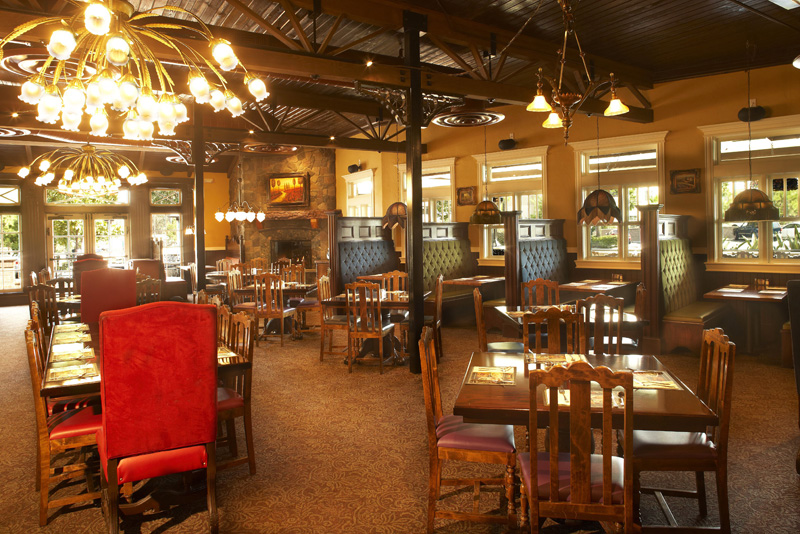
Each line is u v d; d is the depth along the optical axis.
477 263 10.37
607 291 7.31
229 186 15.72
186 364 2.60
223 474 3.42
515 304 7.33
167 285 10.09
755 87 7.41
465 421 2.40
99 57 3.27
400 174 11.66
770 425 4.13
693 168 7.98
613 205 7.52
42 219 14.16
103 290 5.60
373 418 4.44
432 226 9.57
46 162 8.08
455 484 2.75
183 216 15.49
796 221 7.33
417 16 5.68
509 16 5.98
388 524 2.80
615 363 3.12
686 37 6.73
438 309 6.39
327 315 7.59
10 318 11.16
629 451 2.03
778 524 2.74
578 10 5.83
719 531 2.48
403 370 6.05
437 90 6.01
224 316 4.04
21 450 3.87
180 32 4.96
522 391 2.62
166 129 3.32
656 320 6.62
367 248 9.20
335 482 3.29
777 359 6.39
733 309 7.71
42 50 5.26
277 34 5.03
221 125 10.21
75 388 2.77
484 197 10.32
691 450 2.52
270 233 14.16
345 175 13.44
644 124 8.40
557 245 8.98
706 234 7.92
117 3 2.93
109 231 14.94
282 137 9.62
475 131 10.39
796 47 7.00
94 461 3.29
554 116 4.62
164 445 2.59
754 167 7.52
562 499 2.16
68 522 2.88
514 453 2.61
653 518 2.82
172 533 2.75
